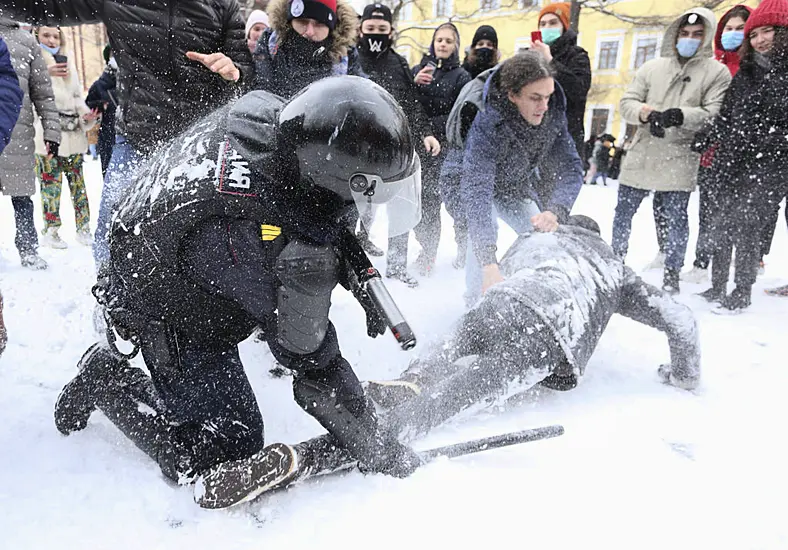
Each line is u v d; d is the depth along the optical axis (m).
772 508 1.74
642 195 4.54
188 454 1.68
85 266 4.11
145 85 2.64
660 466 1.94
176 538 1.49
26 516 1.53
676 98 4.29
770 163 3.65
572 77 4.16
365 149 1.26
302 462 1.63
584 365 2.30
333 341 1.58
